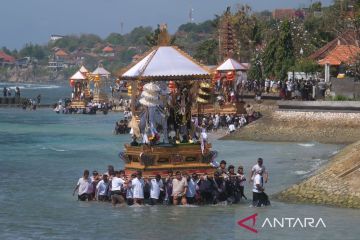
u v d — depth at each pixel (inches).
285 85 5187.0
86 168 3129.9
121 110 7500.0
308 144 3875.5
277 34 7175.2
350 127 3917.3
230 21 6481.3
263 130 4101.9
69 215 2127.2
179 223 2006.6
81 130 5265.8
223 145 3882.9
